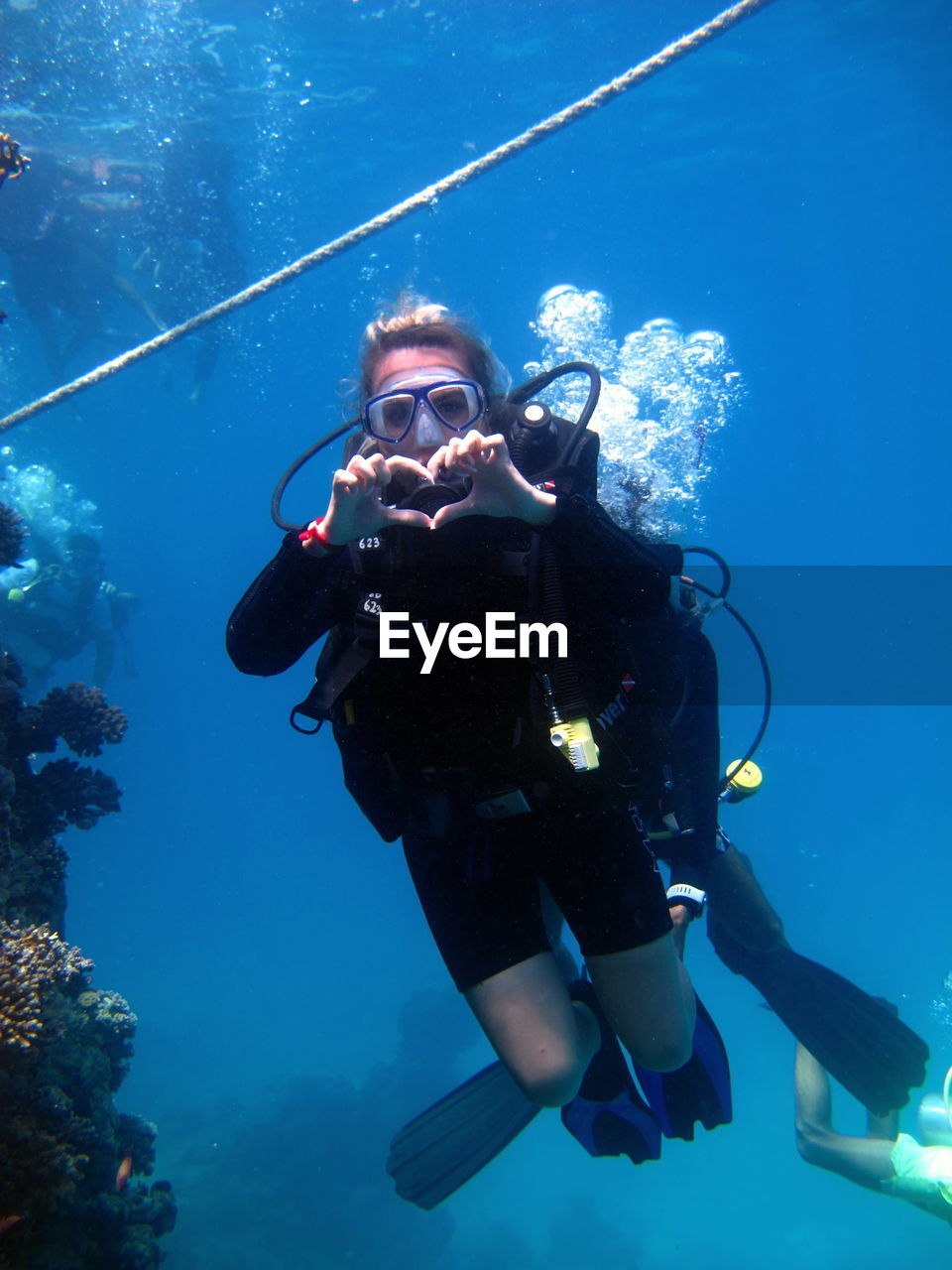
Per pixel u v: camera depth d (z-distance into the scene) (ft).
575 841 7.88
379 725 7.71
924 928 67.36
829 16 70.95
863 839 98.17
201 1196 39.40
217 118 61.93
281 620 7.66
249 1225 37.29
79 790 17.13
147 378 151.84
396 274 131.95
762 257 174.91
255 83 60.75
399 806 8.04
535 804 7.69
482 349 8.48
